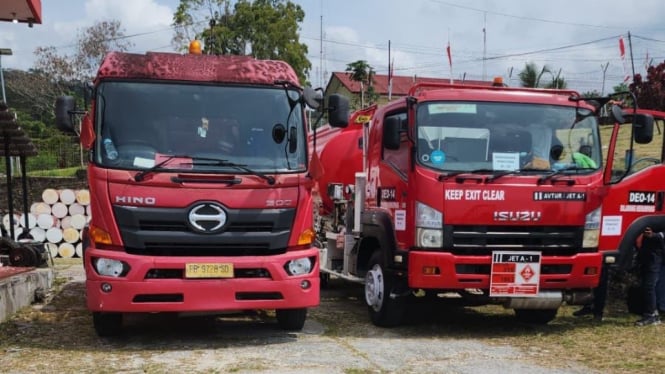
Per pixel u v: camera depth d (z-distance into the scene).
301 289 6.62
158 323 7.89
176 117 6.68
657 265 8.15
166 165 6.42
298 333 7.45
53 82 36.00
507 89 7.61
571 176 7.30
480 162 7.22
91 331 7.38
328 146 10.57
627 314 8.98
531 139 7.40
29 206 18.14
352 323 8.19
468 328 7.95
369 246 8.73
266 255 6.55
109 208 6.31
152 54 6.96
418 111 7.27
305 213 6.80
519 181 7.16
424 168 7.13
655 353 6.59
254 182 6.52
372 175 8.52
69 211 16.47
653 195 8.73
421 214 7.09
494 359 6.30
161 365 5.85
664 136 8.88
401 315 7.77
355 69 33.09
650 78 20.38
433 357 6.36
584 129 7.58
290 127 6.92
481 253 7.11
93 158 6.43
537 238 7.21
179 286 6.24
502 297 7.16
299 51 37.06
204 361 6.02
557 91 7.70
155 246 6.31
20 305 8.70
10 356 6.18
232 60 7.08
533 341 7.17
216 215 6.39
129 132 6.54
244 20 35.75
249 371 5.68
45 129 33.75
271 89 7.00
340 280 12.30
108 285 6.21
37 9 10.25
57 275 12.71
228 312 6.52
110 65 6.74
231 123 6.77
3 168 23.88
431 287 7.04
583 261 7.27
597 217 7.43
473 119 7.36
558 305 7.33
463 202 7.06
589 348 6.81
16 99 41.38
